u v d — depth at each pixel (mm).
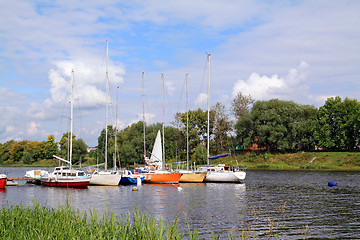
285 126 101438
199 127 111250
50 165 151375
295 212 28156
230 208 30062
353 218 25734
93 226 15250
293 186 48844
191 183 54594
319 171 77625
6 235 13922
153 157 59250
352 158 85125
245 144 103375
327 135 96000
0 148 179125
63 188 48219
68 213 16469
